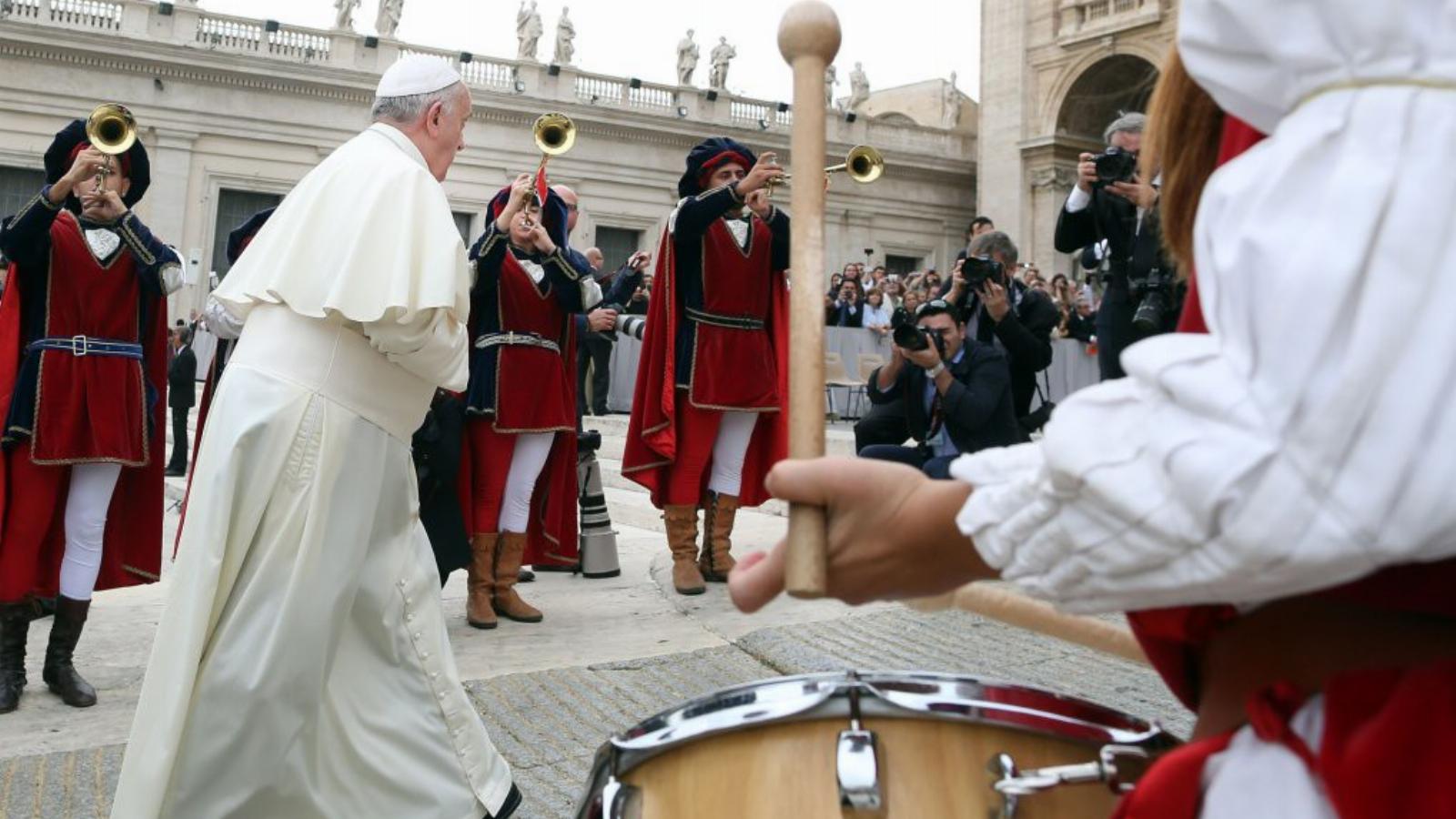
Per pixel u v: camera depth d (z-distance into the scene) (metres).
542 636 4.40
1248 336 0.55
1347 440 0.51
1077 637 0.98
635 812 1.05
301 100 27.14
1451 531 0.50
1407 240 0.52
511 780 2.57
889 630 4.11
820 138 0.75
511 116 29.00
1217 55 0.62
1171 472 0.54
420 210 2.47
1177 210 0.79
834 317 16.69
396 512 2.47
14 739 3.27
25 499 3.60
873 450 4.70
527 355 4.69
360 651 2.39
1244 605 0.65
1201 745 0.64
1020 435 4.49
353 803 2.30
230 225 27.02
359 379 2.39
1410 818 0.54
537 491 5.05
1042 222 30.61
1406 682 0.57
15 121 25.00
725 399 5.20
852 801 0.95
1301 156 0.56
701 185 5.36
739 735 1.03
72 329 3.69
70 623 3.70
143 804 2.06
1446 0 0.56
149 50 25.55
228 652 2.17
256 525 2.24
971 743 0.99
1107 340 4.68
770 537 6.66
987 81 31.91
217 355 5.24
